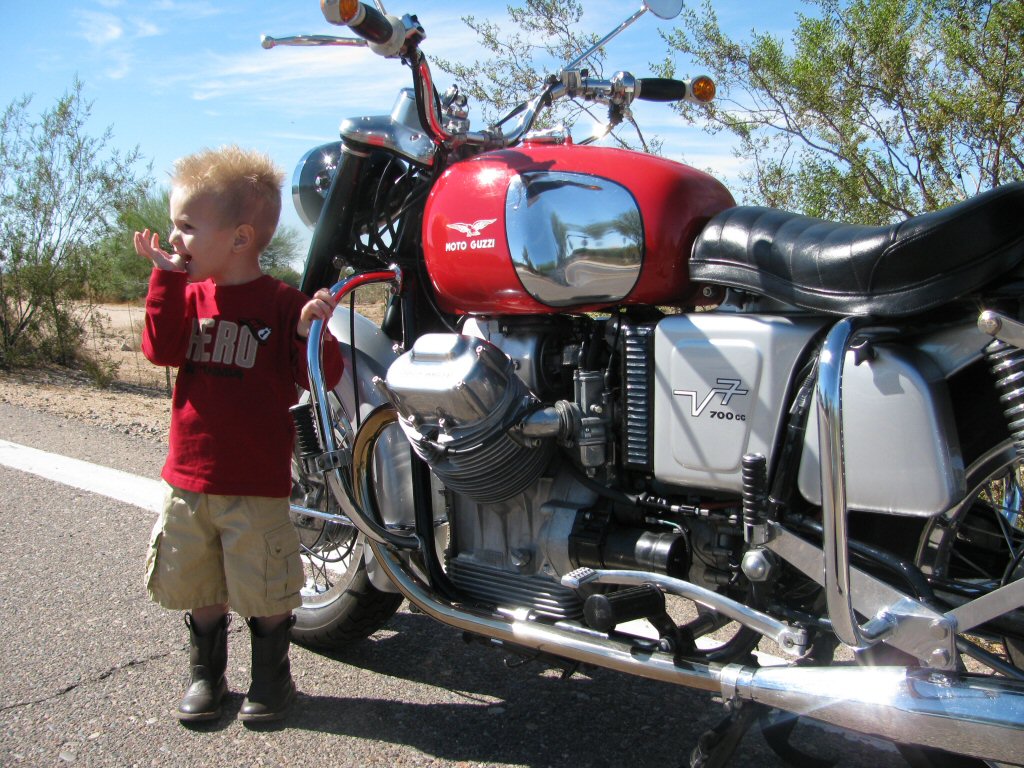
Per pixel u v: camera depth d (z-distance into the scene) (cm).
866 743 280
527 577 269
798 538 211
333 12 252
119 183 1061
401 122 299
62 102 1034
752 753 274
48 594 372
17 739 270
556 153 268
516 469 257
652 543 245
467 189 276
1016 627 218
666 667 228
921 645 199
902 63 527
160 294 267
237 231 273
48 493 505
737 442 230
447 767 263
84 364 1079
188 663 318
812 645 227
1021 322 196
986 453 224
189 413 275
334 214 310
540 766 265
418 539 285
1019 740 184
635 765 266
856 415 212
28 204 1031
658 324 245
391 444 301
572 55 697
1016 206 198
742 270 236
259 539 275
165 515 278
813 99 546
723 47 590
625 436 254
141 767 259
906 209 532
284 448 281
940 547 235
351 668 325
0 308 1032
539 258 261
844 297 214
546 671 325
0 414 737
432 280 290
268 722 281
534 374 274
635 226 252
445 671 324
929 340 214
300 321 276
